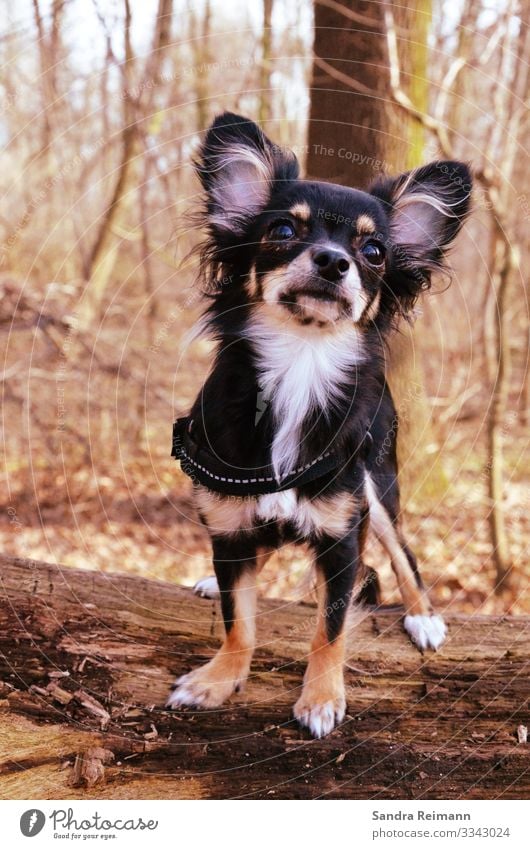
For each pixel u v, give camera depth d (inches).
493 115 251.6
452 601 204.5
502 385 217.2
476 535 233.9
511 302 316.5
